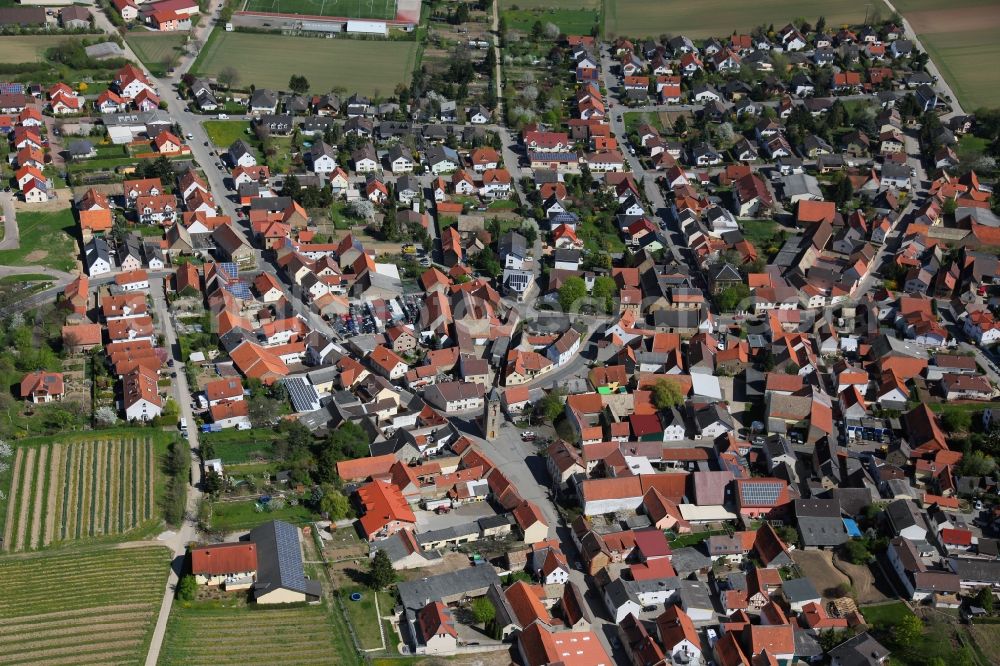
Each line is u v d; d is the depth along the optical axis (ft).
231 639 609.42
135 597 625.41
